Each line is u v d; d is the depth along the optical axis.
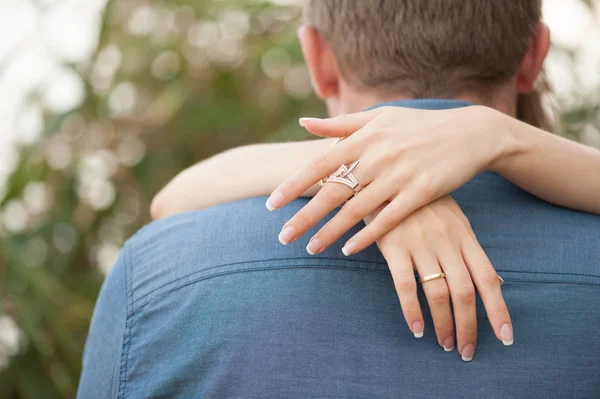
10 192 2.09
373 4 1.00
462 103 1.01
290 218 0.95
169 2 2.29
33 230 2.22
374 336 0.89
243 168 1.06
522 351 0.89
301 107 2.30
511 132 0.93
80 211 2.28
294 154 1.04
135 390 0.95
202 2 2.27
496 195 0.98
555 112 1.38
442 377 0.88
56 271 2.27
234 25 2.31
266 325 0.90
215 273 0.93
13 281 1.97
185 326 0.92
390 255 0.87
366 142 0.88
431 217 0.87
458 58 1.00
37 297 1.98
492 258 0.93
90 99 2.21
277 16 2.30
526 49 1.04
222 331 0.90
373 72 1.03
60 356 2.01
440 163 0.87
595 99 2.10
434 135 0.89
